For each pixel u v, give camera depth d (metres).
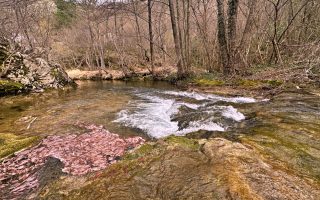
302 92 11.35
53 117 10.29
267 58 19.81
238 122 8.41
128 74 26.14
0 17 21.48
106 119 9.77
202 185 4.22
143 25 34.97
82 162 6.34
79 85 20.64
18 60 17.22
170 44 31.20
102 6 33.31
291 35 19.88
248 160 4.96
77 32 40.62
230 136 6.99
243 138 6.55
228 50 17.30
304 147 5.81
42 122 9.67
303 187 4.19
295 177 4.49
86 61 35.75
